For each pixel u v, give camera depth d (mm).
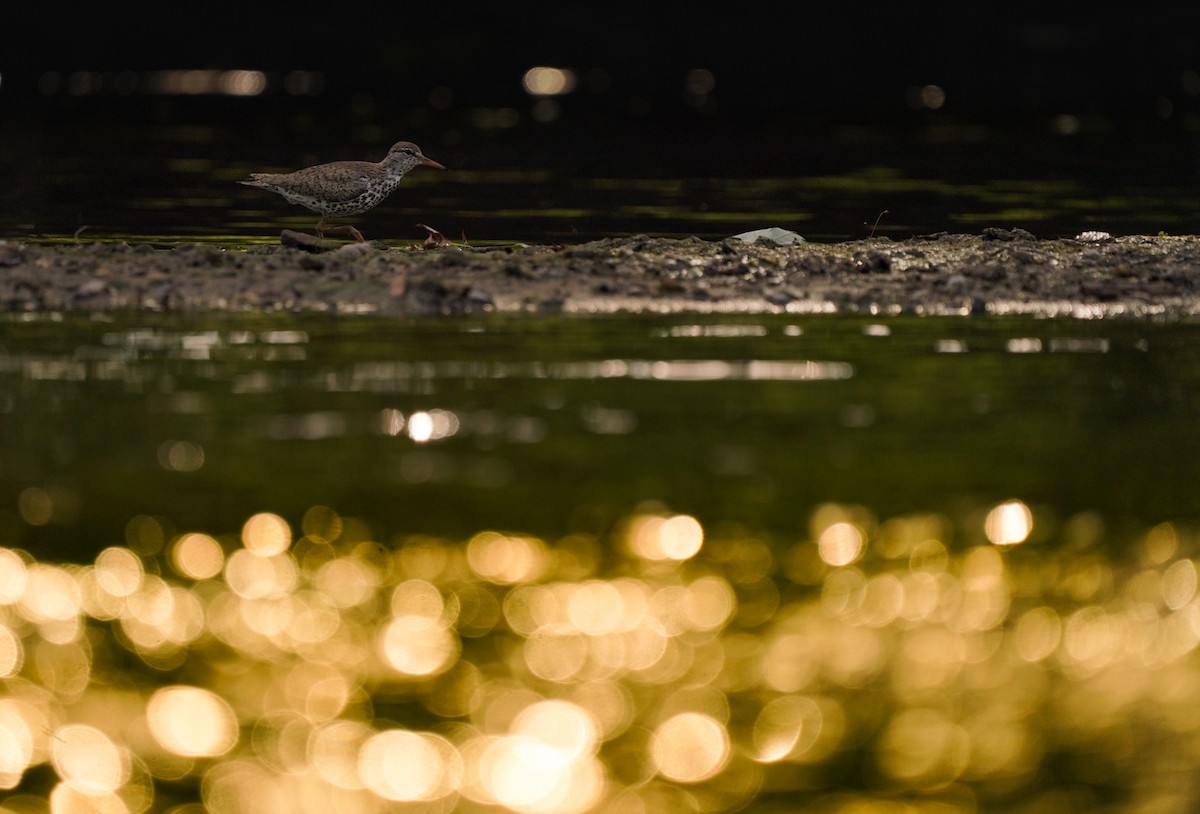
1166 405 14961
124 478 12750
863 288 19188
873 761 9445
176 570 11375
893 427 14164
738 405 14719
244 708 10023
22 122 47031
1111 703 10109
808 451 13523
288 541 11750
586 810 9000
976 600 11172
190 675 10344
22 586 11203
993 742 9664
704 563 11523
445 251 20594
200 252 19906
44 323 17406
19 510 12133
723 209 28391
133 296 18422
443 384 15211
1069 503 12523
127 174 33375
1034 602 11180
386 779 9312
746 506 12352
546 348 16531
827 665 10438
